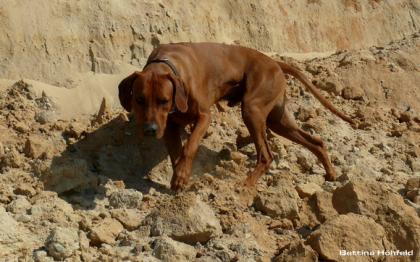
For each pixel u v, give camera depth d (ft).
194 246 22.02
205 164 27.43
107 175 26.43
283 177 26.50
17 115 28.53
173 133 26.27
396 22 44.16
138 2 35.55
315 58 38.27
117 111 29.58
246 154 28.76
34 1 33.50
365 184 24.13
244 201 24.68
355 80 35.40
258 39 38.88
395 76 36.06
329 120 31.91
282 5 40.55
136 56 34.32
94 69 33.22
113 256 20.99
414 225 22.68
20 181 24.68
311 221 23.88
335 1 42.57
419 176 28.43
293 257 21.07
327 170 27.68
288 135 28.09
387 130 32.32
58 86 32.17
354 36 42.45
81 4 34.27
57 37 33.22
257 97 27.17
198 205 22.48
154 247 21.52
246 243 22.12
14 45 32.48
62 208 23.06
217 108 30.94
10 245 21.07
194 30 36.55
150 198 24.54
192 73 26.08
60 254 20.70
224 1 38.73
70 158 25.85
